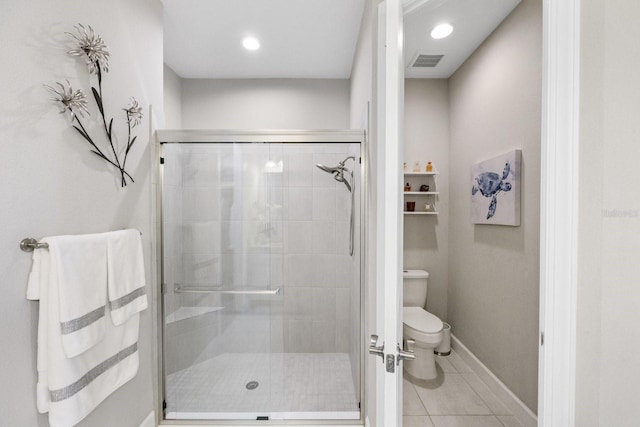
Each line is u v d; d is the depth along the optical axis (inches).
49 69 38.5
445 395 72.3
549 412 31.6
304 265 72.2
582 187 30.7
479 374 79.6
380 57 46.2
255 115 111.3
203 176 70.9
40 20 37.2
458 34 75.5
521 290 63.4
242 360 71.6
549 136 31.3
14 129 34.1
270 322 72.2
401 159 34.5
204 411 67.7
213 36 83.4
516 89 65.4
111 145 50.6
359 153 67.4
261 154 71.1
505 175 67.6
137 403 58.1
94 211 46.6
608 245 30.5
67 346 36.4
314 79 111.4
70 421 36.7
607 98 30.0
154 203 64.9
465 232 89.5
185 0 68.3
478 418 64.6
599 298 30.7
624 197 30.2
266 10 72.4
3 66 33.0
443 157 102.0
